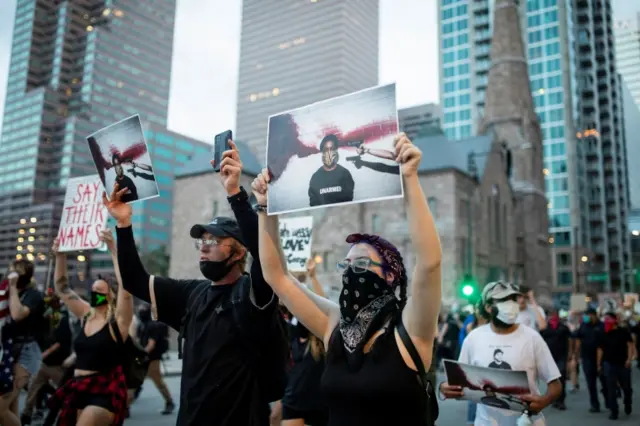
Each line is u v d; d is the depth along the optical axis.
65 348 8.80
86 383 4.75
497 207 59.91
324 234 52.31
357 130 2.67
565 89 103.69
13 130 161.38
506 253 60.28
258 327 3.16
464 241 48.75
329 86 179.38
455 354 17.38
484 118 77.38
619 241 111.81
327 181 2.72
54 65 164.38
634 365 25.25
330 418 2.58
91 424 4.59
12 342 6.04
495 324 4.50
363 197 2.59
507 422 4.25
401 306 2.62
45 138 154.12
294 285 2.96
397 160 2.46
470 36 114.12
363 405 2.44
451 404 12.26
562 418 10.77
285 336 3.39
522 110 74.94
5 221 150.00
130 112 169.50
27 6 171.88
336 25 182.88
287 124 2.93
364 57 192.25
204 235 3.37
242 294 3.21
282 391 3.34
